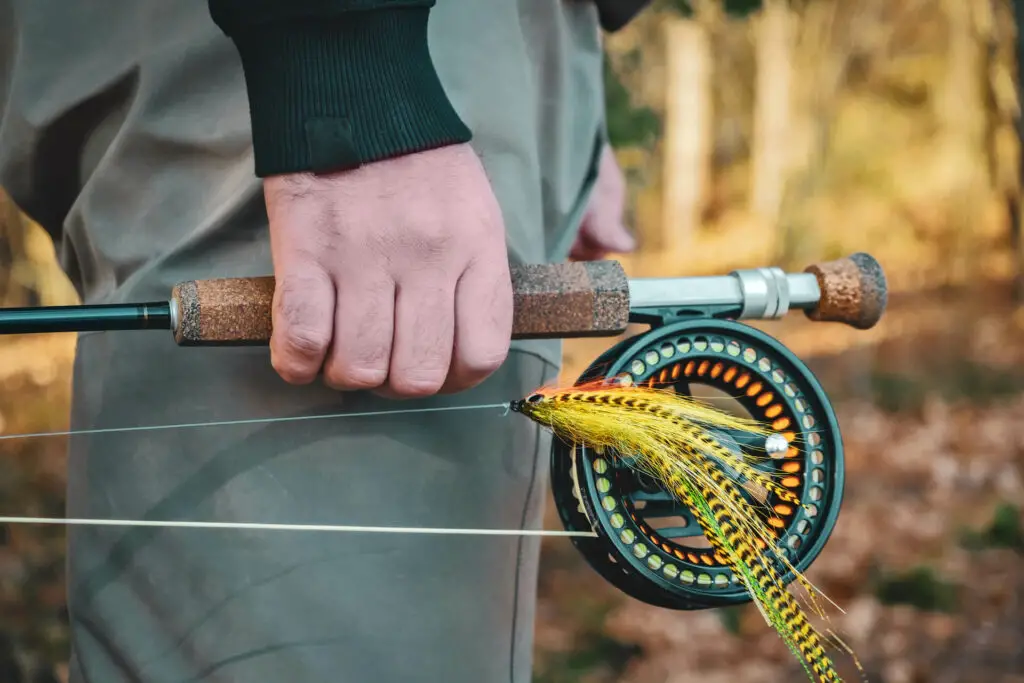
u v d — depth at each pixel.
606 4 1.75
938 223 17.02
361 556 1.32
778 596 1.32
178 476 1.34
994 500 6.64
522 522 1.46
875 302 1.50
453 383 1.24
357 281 1.17
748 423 1.41
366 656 1.32
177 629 1.33
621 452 1.33
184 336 1.23
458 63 1.39
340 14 1.16
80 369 1.43
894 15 18.06
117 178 1.42
